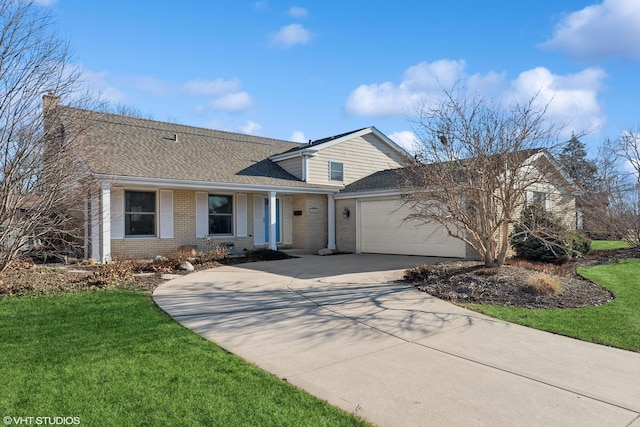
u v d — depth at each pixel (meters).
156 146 15.38
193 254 12.77
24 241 8.34
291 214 18.02
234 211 15.77
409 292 8.05
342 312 6.54
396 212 15.31
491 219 9.25
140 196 13.63
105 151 12.86
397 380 3.91
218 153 16.95
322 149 17.70
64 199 8.51
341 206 17.39
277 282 9.23
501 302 7.10
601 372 4.10
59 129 8.54
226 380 3.81
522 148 8.76
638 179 16.25
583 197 15.91
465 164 8.91
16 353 4.40
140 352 4.51
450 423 3.11
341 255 15.49
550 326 5.69
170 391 3.55
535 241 11.73
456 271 9.16
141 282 8.99
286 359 4.47
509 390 3.69
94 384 3.65
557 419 3.17
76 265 11.05
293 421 3.08
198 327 5.63
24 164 7.93
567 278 8.98
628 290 7.90
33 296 7.24
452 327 5.72
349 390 3.68
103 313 6.14
